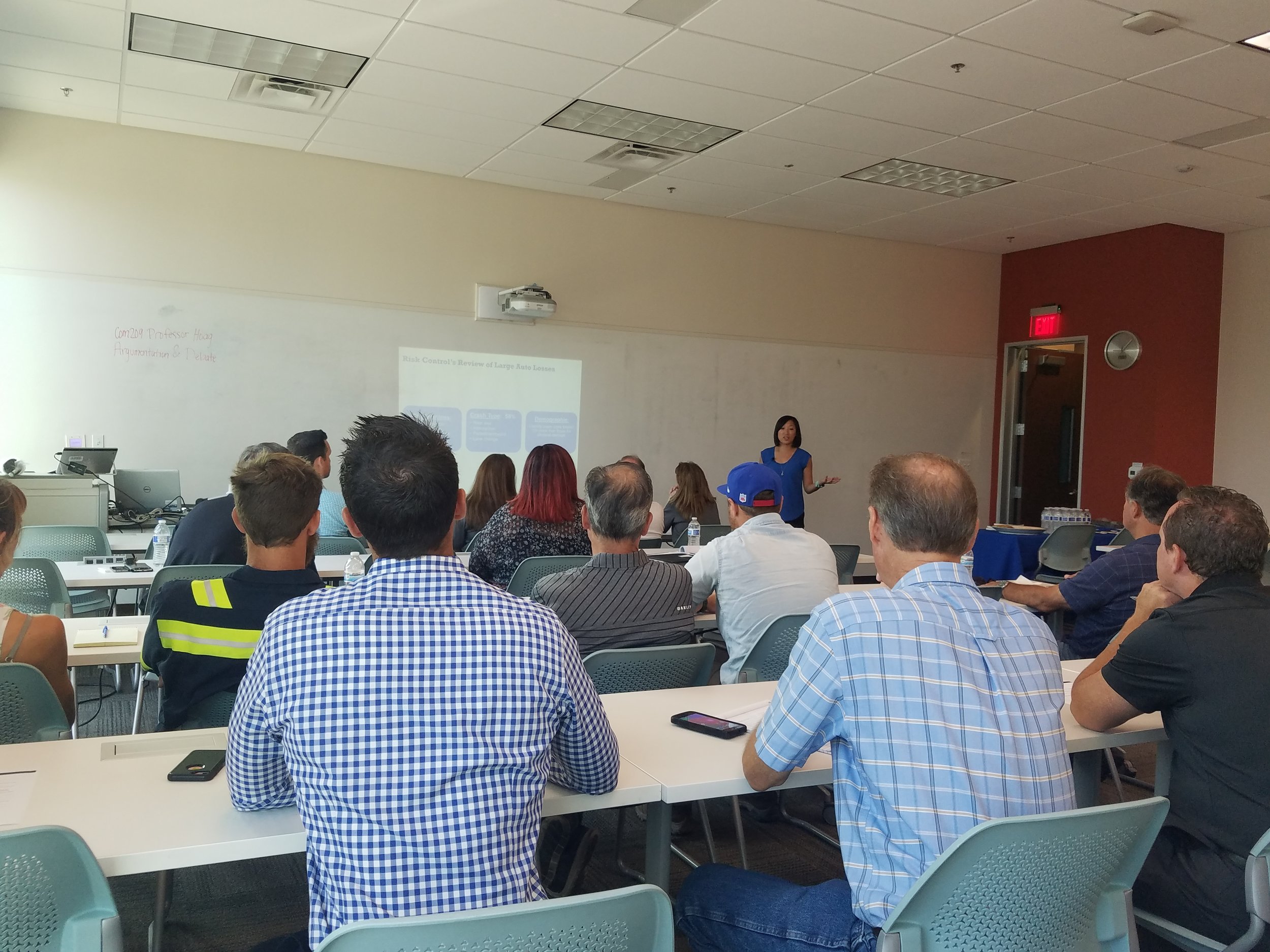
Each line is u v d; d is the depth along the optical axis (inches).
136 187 237.0
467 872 45.8
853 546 190.1
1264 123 211.8
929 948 51.2
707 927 61.2
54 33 181.0
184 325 243.6
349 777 45.5
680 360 310.5
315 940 46.2
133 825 53.1
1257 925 59.4
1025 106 205.6
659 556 184.7
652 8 164.1
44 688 72.3
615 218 297.6
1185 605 72.3
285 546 78.9
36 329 229.1
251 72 200.2
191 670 76.4
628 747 70.1
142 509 226.2
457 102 213.6
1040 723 56.1
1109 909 57.2
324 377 259.8
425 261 271.0
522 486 138.4
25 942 46.4
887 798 53.4
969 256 361.4
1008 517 366.6
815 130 226.2
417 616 47.3
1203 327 314.3
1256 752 67.4
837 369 338.3
